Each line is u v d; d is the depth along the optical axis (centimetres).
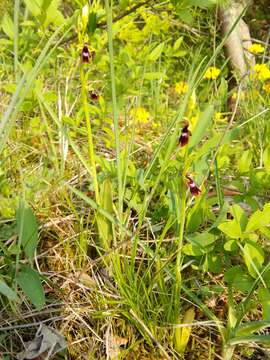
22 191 41
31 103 47
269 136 42
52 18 44
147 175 42
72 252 40
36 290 34
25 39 55
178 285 34
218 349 36
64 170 47
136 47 71
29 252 36
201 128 35
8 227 40
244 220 34
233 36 84
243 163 41
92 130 53
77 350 36
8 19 54
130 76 57
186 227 36
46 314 37
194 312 37
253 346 36
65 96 54
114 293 38
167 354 34
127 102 64
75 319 36
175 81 83
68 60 62
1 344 35
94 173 36
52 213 42
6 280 36
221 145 38
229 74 86
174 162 41
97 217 37
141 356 36
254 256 33
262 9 112
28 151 50
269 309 32
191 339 37
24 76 33
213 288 38
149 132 60
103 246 39
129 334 36
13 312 36
